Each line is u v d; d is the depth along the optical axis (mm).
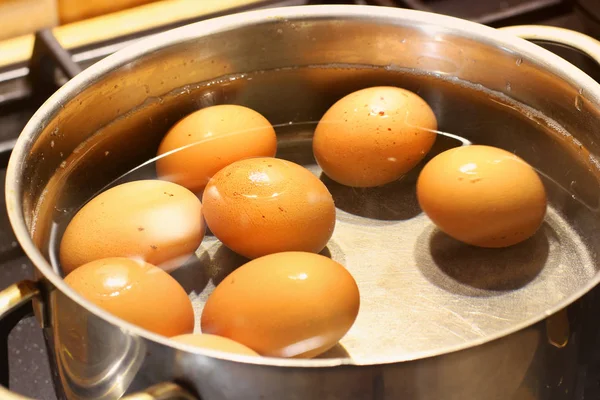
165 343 418
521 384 441
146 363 429
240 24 575
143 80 566
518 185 518
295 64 602
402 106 560
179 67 576
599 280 438
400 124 553
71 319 440
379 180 556
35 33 676
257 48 590
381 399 422
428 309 501
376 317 496
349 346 482
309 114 609
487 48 562
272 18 578
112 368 441
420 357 413
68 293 429
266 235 502
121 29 713
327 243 531
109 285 470
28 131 500
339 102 572
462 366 419
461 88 590
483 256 525
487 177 519
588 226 530
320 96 615
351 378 416
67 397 486
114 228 503
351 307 471
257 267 476
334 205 531
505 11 707
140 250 501
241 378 419
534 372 441
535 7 708
